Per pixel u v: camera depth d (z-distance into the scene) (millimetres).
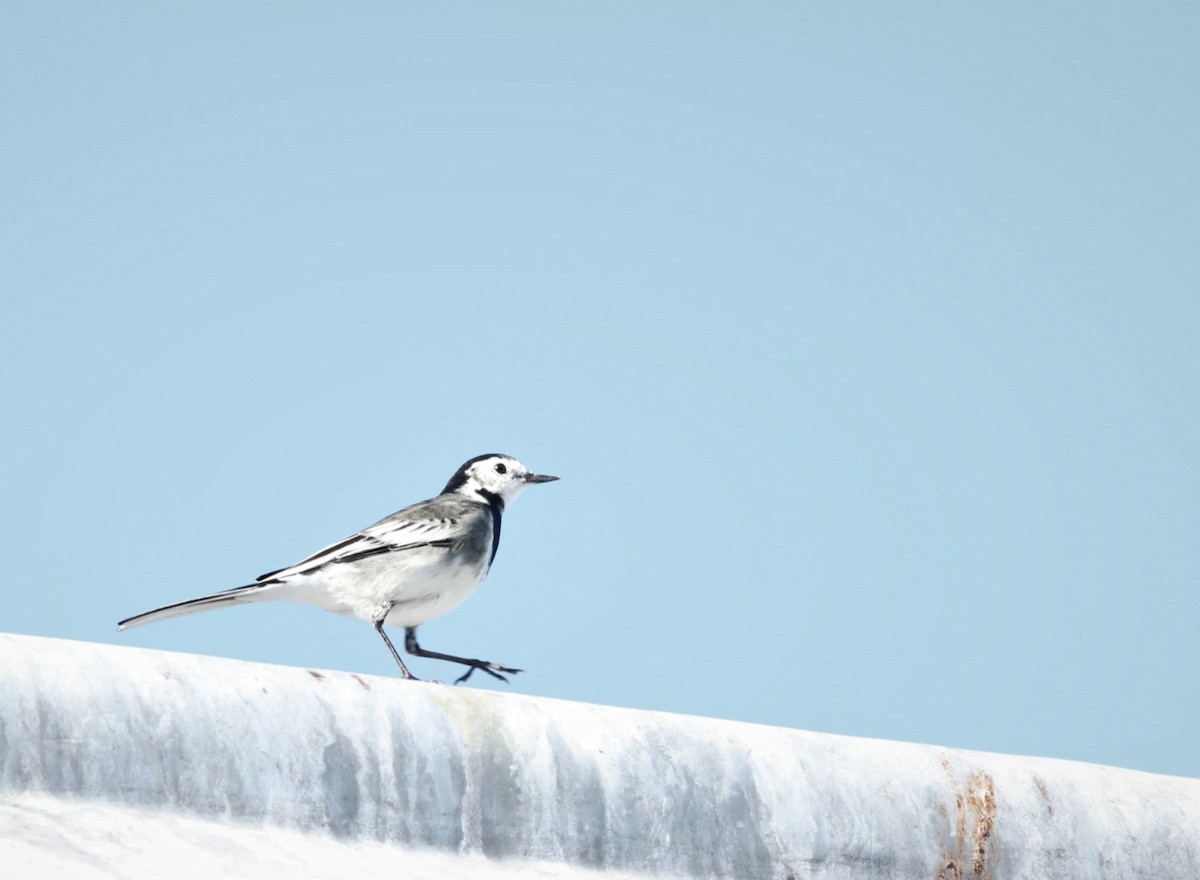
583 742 10625
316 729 9805
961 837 11625
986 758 12203
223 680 9703
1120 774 12680
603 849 10367
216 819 9242
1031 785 12133
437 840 9867
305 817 9516
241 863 8891
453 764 10125
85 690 9172
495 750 10312
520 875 9891
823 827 11133
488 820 10086
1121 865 12094
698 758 10969
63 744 8977
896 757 11773
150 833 8875
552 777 10383
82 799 8922
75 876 8242
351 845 9531
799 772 11266
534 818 10227
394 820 9773
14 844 8344
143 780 9133
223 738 9453
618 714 10977
